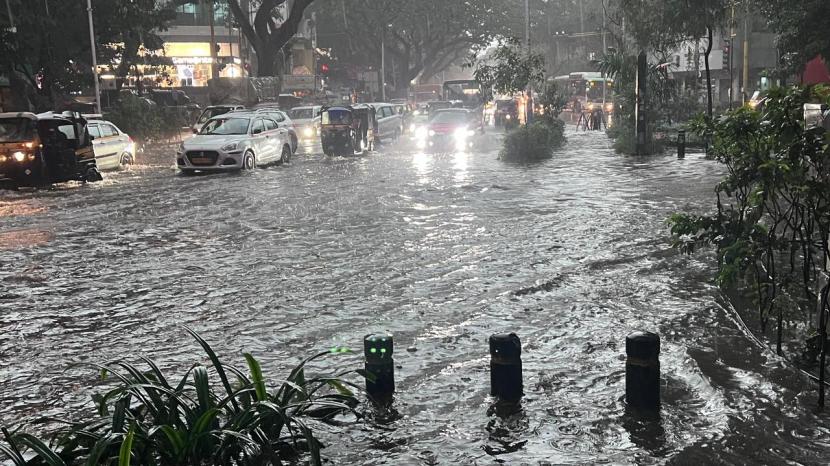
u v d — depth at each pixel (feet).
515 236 36.19
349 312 24.16
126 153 80.23
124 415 13.21
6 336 22.61
